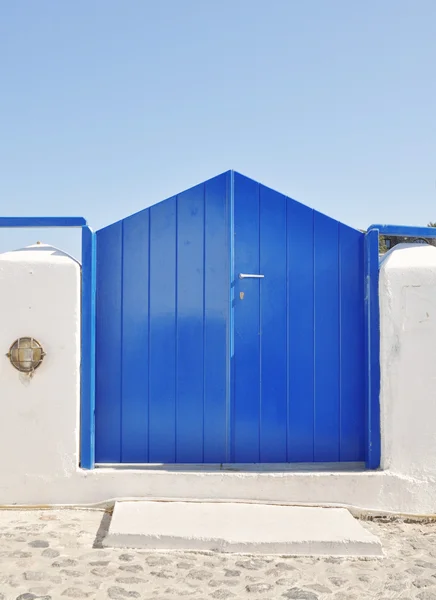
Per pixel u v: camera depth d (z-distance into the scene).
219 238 5.14
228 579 3.81
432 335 4.97
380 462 5.01
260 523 4.46
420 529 4.74
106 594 3.58
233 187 5.14
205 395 5.10
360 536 4.27
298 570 3.96
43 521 4.60
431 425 4.94
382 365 5.00
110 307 5.11
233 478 4.82
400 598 3.66
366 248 5.16
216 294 5.12
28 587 3.62
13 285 4.86
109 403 5.09
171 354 5.11
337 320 5.21
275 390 5.14
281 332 5.16
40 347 4.84
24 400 4.84
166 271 5.13
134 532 4.23
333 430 5.17
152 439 5.09
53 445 4.84
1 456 4.82
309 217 5.21
